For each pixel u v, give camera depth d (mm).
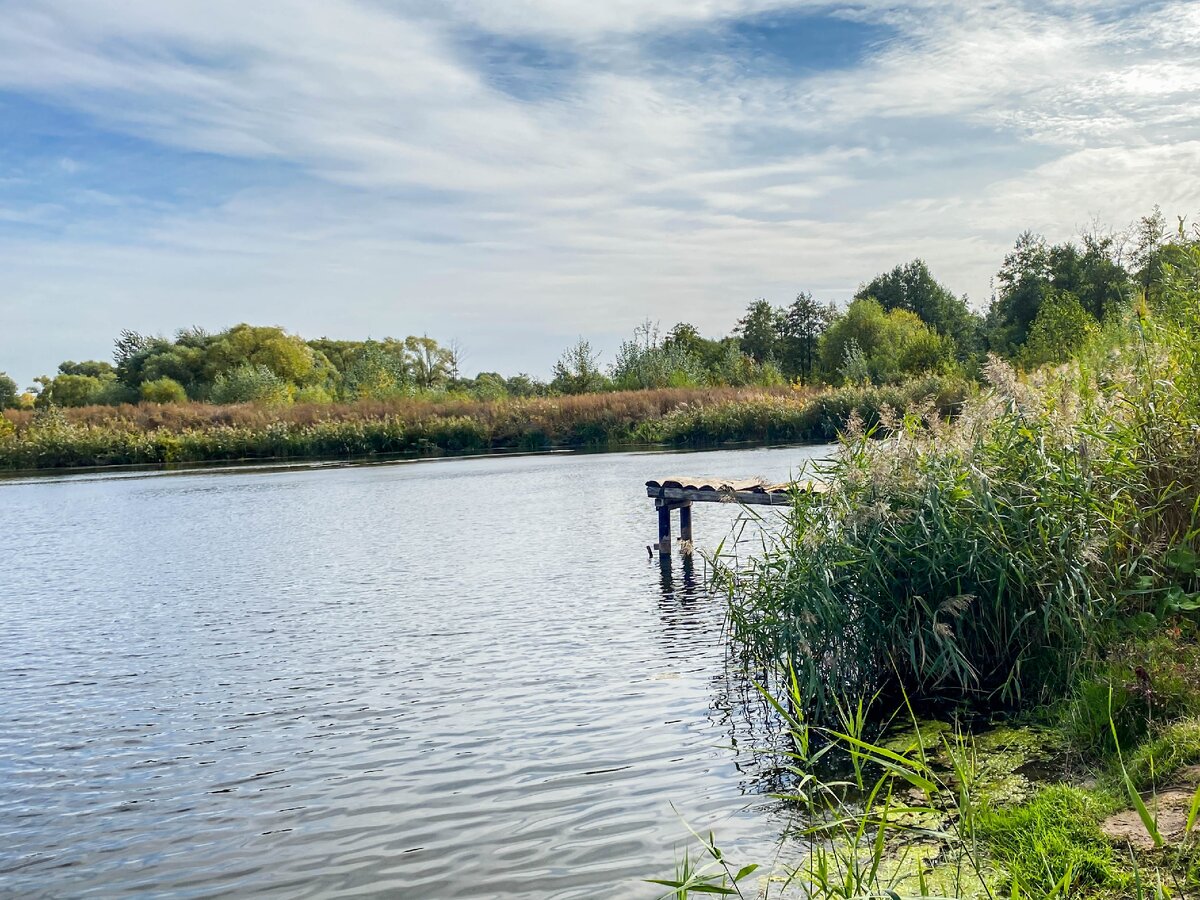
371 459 38969
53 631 10945
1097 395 8352
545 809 5598
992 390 8281
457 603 11500
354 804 5836
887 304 83625
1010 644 7109
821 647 7254
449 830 5398
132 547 17406
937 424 8227
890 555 7285
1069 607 6688
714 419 40188
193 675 8891
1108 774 5129
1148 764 4977
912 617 7402
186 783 6324
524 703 7574
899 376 47281
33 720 7777
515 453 39281
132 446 40969
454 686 8125
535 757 6426
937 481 7527
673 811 5477
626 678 8102
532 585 12422
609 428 42250
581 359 55062
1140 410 7703
